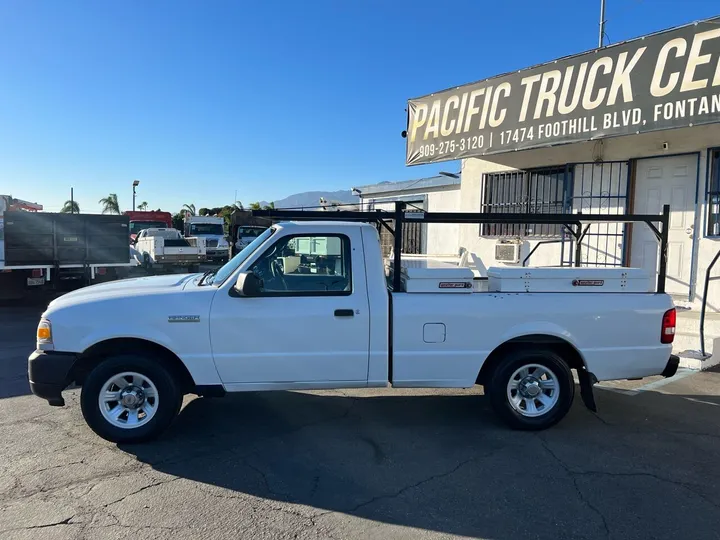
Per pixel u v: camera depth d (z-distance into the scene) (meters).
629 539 3.17
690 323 7.37
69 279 12.02
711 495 3.69
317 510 3.47
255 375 4.60
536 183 10.24
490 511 3.48
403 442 4.61
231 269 4.88
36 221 11.53
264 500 3.60
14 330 9.40
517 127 8.95
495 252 10.74
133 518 3.35
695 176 8.11
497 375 4.82
